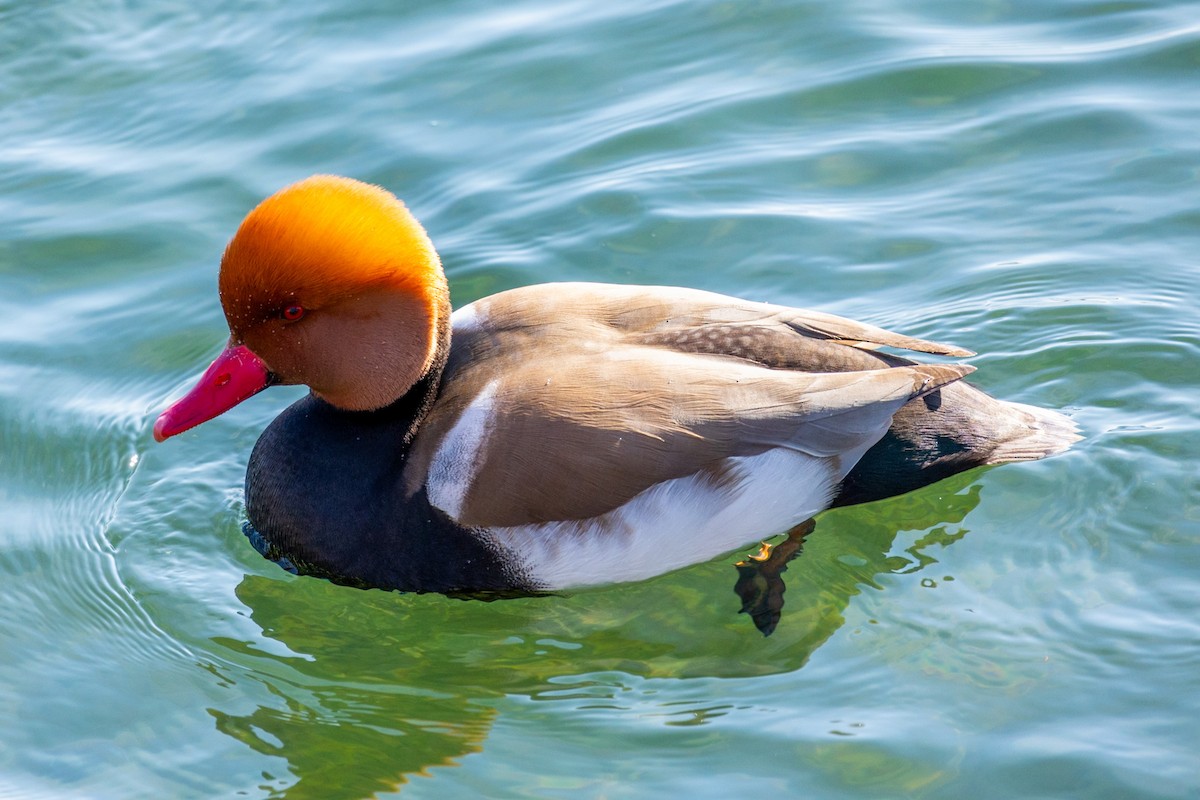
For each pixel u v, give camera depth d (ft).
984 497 32.48
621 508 29.17
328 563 30.96
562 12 50.52
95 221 42.52
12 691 29.66
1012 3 49.01
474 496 29.27
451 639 31.30
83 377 38.01
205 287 40.55
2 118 46.98
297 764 27.68
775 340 30.48
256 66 48.52
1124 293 37.52
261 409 37.76
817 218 41.29
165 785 27.27
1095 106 43.83
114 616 31.60
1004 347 36.50
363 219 28.86
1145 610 29.09
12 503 34.71
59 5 52.06
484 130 45.19
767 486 29.78
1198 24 46.55
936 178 42.37
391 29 50.11
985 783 25.68
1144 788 25.20
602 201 42.24
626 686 29.22
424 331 29.89
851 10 49.32
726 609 30.99
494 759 27.43
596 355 29.91
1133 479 32.09
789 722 27.55
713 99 45.85
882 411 29.91
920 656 28.78
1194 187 40.60
